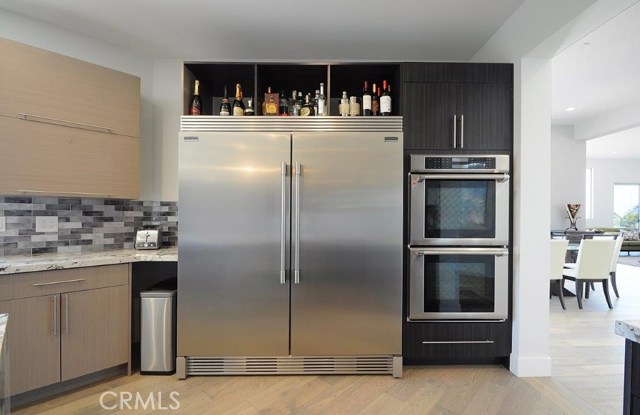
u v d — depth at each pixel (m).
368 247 2.08
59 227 2.30
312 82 2.47
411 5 2.05
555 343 2.67
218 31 2.35
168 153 2.72
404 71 2.17
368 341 2.10
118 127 2.26
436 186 2.14
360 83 2.47
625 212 9.28
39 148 1.95
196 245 2.07
